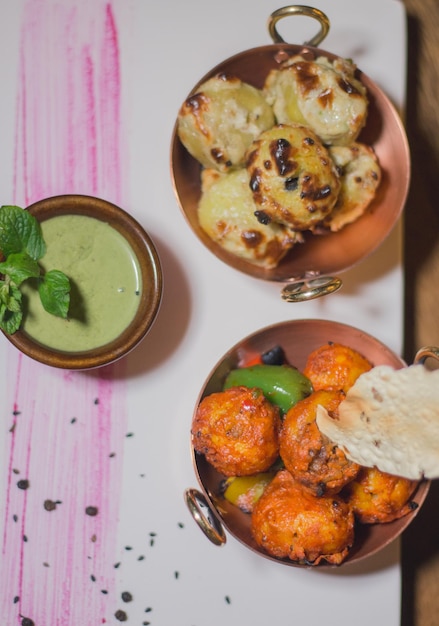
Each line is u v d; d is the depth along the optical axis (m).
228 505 0.63
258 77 0.64
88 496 0.65
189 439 0.65
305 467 0.58
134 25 0.66
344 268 0.63
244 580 0.65
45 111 0.65
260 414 0.59
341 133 0.62
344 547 0.59
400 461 0.54
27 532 0.65
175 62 0.66
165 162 0.66
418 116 0.69
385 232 0.63
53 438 0.65
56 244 0.61
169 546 0.65
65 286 0.59
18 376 0.65
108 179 0.66
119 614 0.65
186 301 0.66
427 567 0.68
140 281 0.62
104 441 0.65
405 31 0.67
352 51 0.67
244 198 0.62
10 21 0.65
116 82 0.66
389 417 0.55
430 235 0.69
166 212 0.66
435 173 0.68
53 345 0.61
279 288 0.66
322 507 0.58
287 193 0.60
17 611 0.65
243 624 0.65
